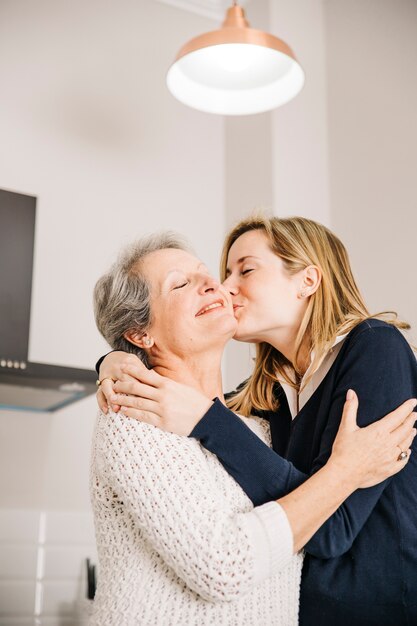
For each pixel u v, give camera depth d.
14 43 3.22
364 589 1.44
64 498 2.82
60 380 2.26
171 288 1.62
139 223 3.26
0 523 2.72
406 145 2.90
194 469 1.37
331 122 3.35
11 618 2.64
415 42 2.97
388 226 2.91
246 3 3.61
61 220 3.09
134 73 3.46
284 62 2.67
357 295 1.79
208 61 2.65
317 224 1.84
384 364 1.50
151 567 1.39
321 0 3.54
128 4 3.54
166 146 3.43
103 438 1.44
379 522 1.48
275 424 1.79
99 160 3.25
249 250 1.79
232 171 3.49
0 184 3.01
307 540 1.33
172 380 1.47
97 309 1.69
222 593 1.28
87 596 2.68
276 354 1.85
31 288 2.42
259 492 1.39
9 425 2.81
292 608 1.45
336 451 1.39
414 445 1.54
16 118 3.13
